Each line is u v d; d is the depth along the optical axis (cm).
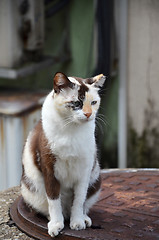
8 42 618
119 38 620
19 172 582
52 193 301
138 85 632
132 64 628
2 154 584
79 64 682
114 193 368
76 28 670
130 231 296
